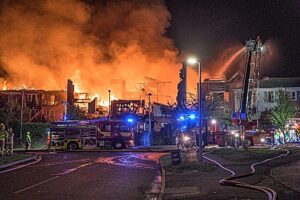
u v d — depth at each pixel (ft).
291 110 160.86
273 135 140.67
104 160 91.20
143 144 165.78
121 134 142.41
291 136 158.40
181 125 130.31
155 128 186.80
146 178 57.00
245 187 43.14
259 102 202.69
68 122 144.46
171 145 167.53
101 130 142.31
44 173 64.08
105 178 57.00
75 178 57.00
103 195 41.47
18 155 97.81
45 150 137.39
